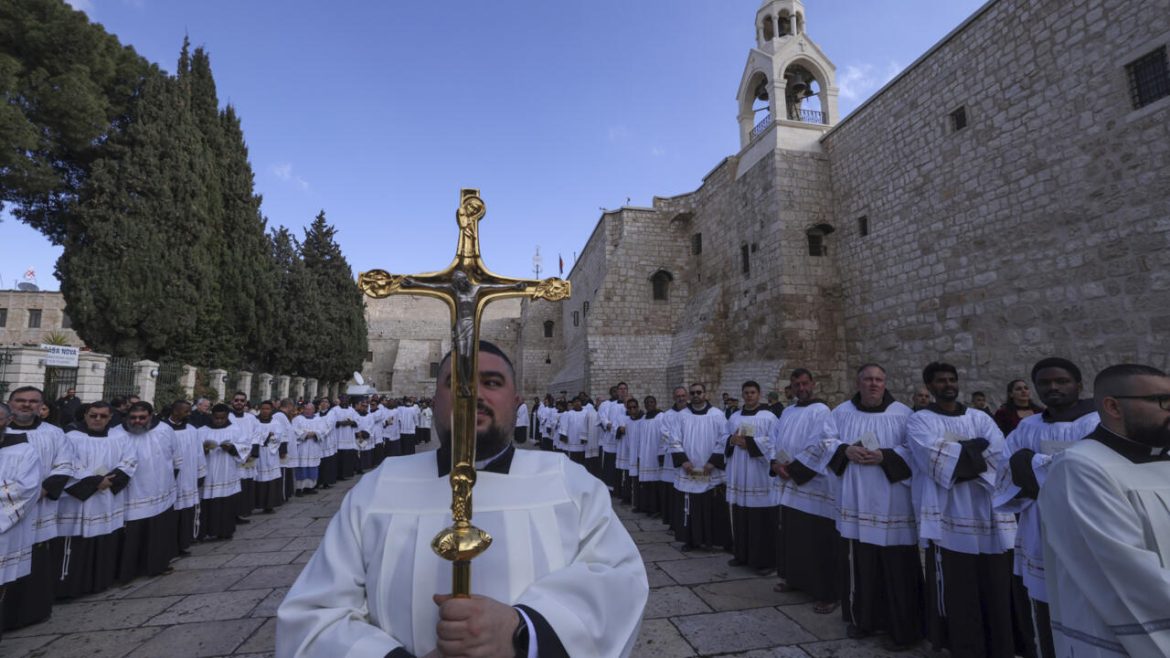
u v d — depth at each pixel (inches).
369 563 63.0
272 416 416.2
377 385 2080.5
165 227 637.3
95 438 234.1
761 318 713.6
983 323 472.7
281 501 418.0
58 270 598.5
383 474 69.7
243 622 200.1
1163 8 349.7
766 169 717.9
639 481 391.5
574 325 1338.6
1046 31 424.5
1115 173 373.7
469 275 64.5
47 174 621.0
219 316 744.3
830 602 204.2
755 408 268.5
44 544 201.5
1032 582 144.8
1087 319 388.2
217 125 804.0
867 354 623.2
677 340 904.3
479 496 64.6
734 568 259.6
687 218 967.0
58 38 611.8
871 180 622.2
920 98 551.2
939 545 165.8
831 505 208.5
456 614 50.7
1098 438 91.2
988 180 472.4
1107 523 81.2
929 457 165.0
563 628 54.0
